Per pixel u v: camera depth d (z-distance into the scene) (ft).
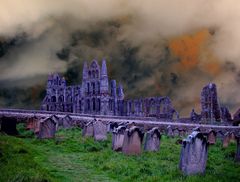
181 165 60.44
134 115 333.01
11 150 70.28
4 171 50.42
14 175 48.16
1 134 100.01
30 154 72.69
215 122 293.64
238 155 79.46
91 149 89.10
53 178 53.36
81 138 111.34
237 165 73.31
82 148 91.09
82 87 319.88
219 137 166.91
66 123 167.84
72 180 55.31
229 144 119.96
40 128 101.91
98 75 313.53
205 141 60.54
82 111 315.58
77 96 324.39
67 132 136.56
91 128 121.39
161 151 89.30
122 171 61.67
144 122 200.95
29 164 58.34
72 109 332.19
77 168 65.10
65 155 79.97
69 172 61.21
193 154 59.21
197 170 59.47
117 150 86.69
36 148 86.17
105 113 300.61
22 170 51.11
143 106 337.31
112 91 328.90
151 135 90.63
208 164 72.49
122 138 87.51
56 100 342.23
